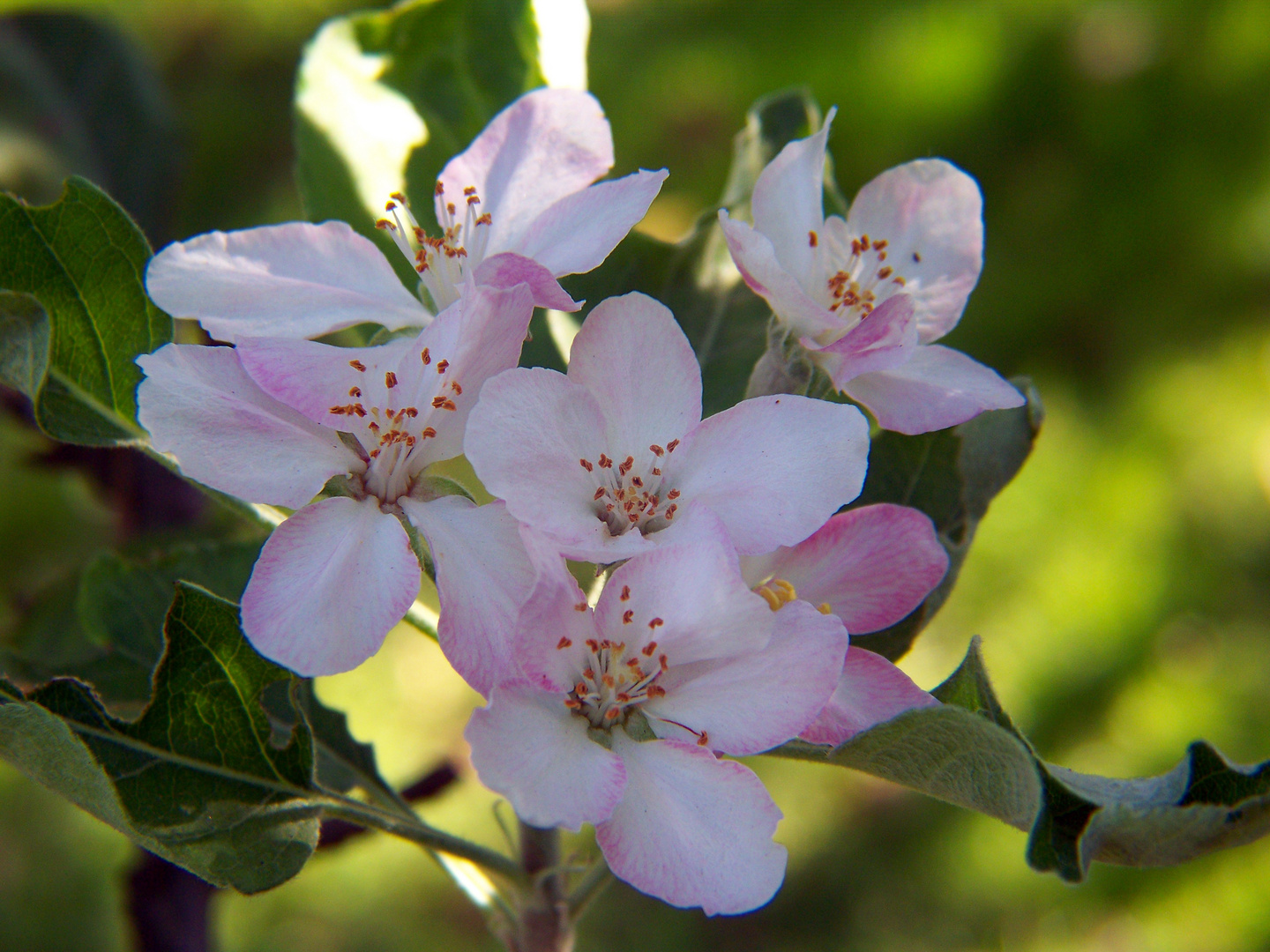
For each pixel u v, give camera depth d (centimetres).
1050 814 20
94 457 32
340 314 23
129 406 24
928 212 25
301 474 22
